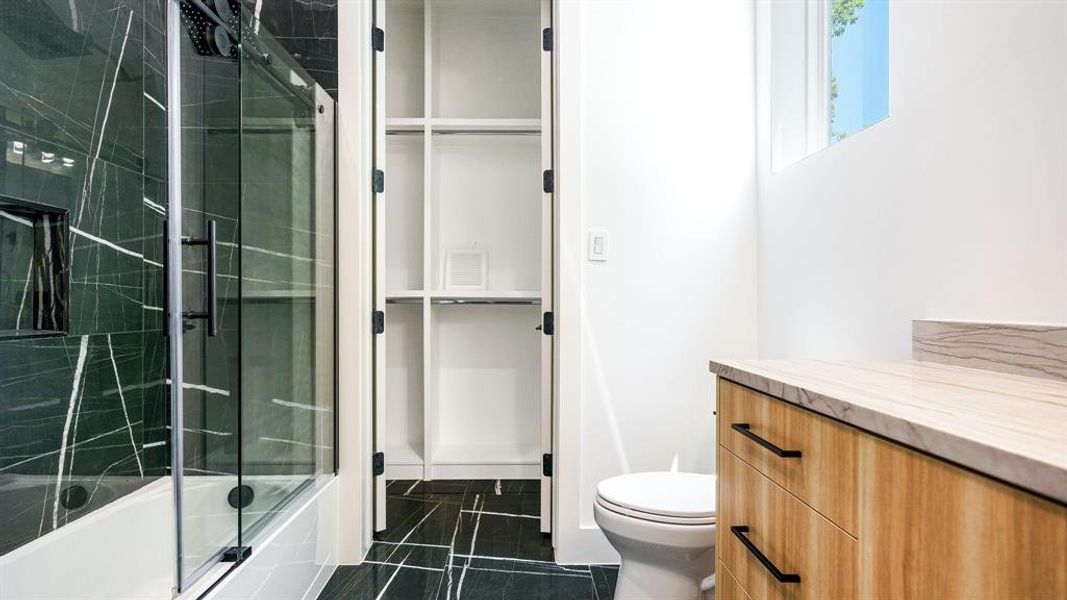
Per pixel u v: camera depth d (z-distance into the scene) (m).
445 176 3.19
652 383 2.06
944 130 1.20
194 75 1.42
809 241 1.74
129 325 1.85
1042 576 0.42
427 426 2.87
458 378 3.21
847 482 0.70
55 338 1.59
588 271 2.05
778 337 1.92
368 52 2.15
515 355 3.21
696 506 1.40
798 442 0.83
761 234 2.05
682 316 2.07
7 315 1.45
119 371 1.81
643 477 1.65
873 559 0.65
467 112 3.17
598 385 2.05
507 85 3.18
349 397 2.04
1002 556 0.46
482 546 2.17
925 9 1.25
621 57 2.07
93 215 1.71
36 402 1.53
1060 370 0.89
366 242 2.13
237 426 1.41
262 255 1.53
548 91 2.20
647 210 2.07
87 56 1.68
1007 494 0.46
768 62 2.01
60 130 1.59
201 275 1.45
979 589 0.49
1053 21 0.95
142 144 1.92
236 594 1.35
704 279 2.07
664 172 2.07
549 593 1.81
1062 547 0.41
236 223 1.41
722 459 1.16
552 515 2.21
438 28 3.18
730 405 1.12
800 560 0.82
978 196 1.11
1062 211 0.93
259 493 1.51
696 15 2.09
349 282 2.06
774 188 1.95
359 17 2.08
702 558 1.42
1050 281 0.95
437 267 3.16
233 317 1.42
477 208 3.18
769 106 2.00
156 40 1.97
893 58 1.37
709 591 1.57
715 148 2.08
